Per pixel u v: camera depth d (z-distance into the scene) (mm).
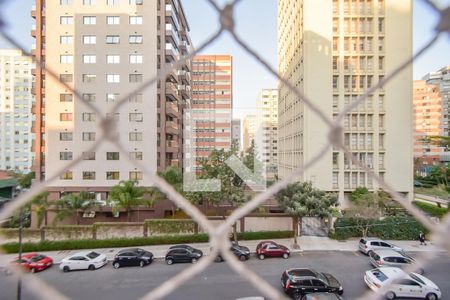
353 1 25281
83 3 23844
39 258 14508
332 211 18297
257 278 1335
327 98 24797
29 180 24766
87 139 23641
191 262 15023
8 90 53688
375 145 24859
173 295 11031
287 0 33969
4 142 53625
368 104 25078
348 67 25250
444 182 29891
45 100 24375
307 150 24641
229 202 18391
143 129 24047
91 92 23719
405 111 25031
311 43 24938
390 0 25016
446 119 52938
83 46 23797
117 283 12555
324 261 15141
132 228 18812
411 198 24672
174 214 22766
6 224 19000
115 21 23984
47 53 23828
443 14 1213
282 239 19016
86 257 14391
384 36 25047
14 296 11031
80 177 23562
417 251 16562
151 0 24062
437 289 11047
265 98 58000
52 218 21641
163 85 26094
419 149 47906
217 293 11203
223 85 57344
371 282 11531
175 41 28766
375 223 19109
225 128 42219
